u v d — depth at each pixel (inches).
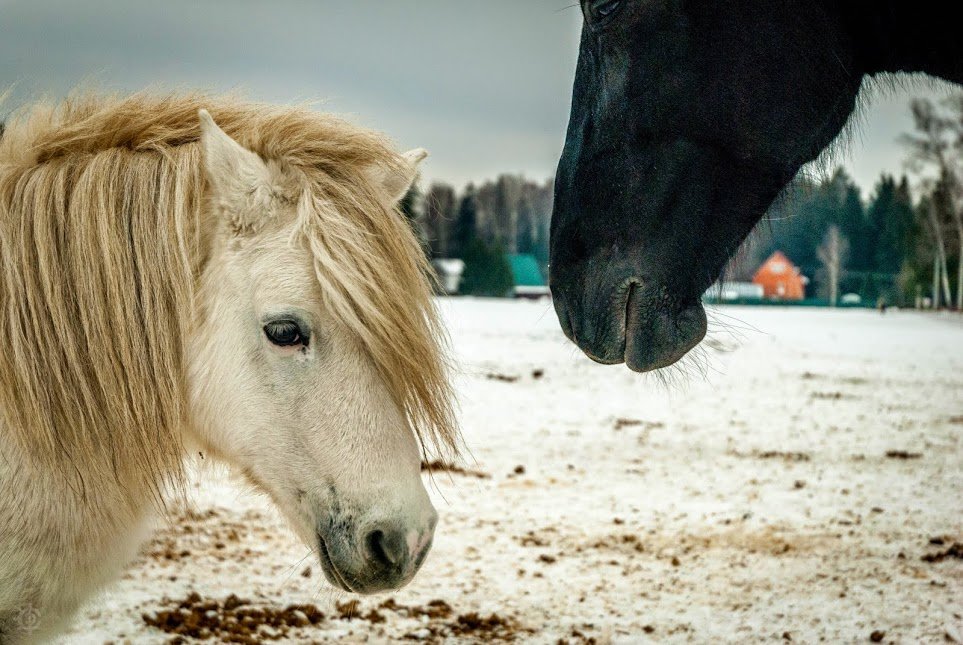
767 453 355.3
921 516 258.4
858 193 2437.3
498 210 2992.1
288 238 95.3
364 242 96.1
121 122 103.0
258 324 95.5
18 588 95.0
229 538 215.2
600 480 298.8
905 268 2025.1
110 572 103.4
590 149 113.3
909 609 181.3
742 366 675.4
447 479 288.4
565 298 116.4
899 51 112.7
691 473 314.3
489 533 231.5
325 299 93.3
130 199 98.7
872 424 436.1
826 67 108.3
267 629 161.8
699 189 109.0
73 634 152.9
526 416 426.0
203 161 97.0
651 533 236.5
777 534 237.1
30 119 106.3
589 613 178.4
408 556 93.7
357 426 93.7
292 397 95.0
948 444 385.4
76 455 96.2
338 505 93.4
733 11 105.1
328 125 103.8
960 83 116.0
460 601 183.3
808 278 2620.6
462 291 2159.2
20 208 98.3
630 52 107.9
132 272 97.3
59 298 95.8
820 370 669.9
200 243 98.4
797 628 171.3
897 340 975.6
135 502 102.2
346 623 167.8
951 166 1493.6
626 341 112.0
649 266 109.6
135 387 97.3
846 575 202.7
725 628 171.2
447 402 100.6
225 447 100.9
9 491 93.7
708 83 106.4
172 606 169.3
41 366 95.8
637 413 451.8
